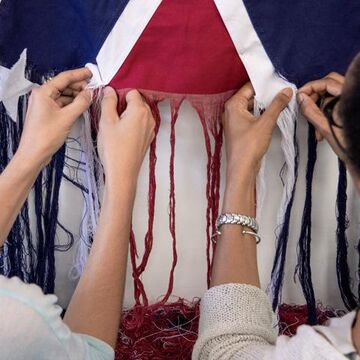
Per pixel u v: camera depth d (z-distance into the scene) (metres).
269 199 0.94
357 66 0.48
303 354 0.52
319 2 0.81
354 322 0.53
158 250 0.97
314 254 0.98
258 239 0.81
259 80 0.85
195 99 0.87
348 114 0.48
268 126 0.83
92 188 0.90
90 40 0.83
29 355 0.55
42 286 0.91
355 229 0.95
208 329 0.66
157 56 0.83
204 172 0.93
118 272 0.74
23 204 0.83
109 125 0.82
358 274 0.96
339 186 0.89
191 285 1.00
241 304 0.68
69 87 0.84
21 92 0.84
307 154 0.91
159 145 0.91
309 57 0.84
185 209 0.95
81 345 0.60
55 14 0.82
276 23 0.82
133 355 0.96
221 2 0.79
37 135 0.78
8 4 0.79
